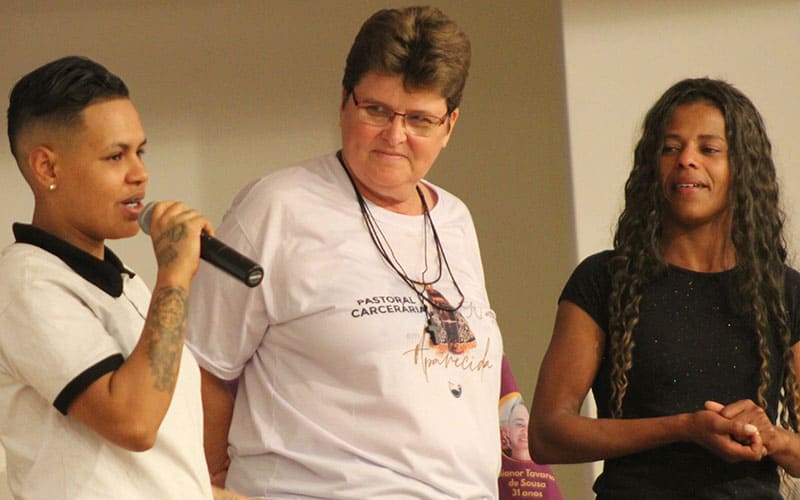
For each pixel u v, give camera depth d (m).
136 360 7.83
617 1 16.59
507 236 21.09
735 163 11.62
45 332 7.79
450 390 10.16
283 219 10.20
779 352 11.40
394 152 10.14
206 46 20.70
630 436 10.85
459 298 10.62
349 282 10.08
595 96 16.53
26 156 8.22
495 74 21.11
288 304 10.08
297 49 20.88
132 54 20.53
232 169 20.69
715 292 11.46
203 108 20.67
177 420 8.38
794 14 16.48
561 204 21.08
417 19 10.11
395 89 10.01
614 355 11.37
